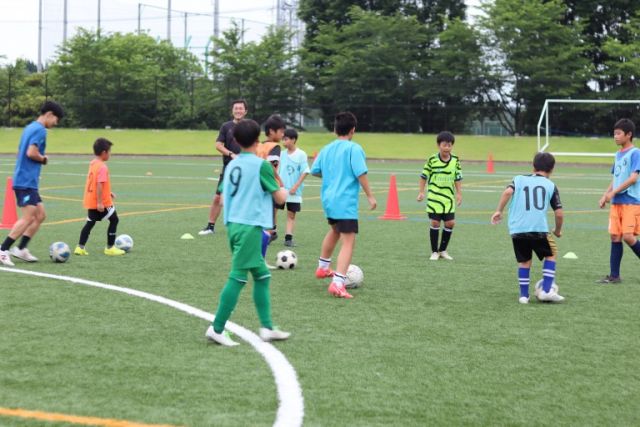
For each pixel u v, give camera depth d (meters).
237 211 5.54
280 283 8.04
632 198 8.15
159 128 51.84
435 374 4.94
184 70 58.78
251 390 4.57
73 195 18.45
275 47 50.81
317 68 50.44
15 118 51.59
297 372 4.94
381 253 10.24
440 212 9.67
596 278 8.56
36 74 56.56
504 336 5.94
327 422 4.08
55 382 4.67
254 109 50.75
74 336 5.73
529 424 4.11
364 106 48.25
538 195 7.12
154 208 15.86
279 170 10.82
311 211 15.64
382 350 5.49
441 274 8.70
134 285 7.75
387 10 51.28
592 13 47.22
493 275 8.66
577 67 44.28
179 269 8.73
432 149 41.81
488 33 45.56
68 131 47.31
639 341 5.84
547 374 4.98
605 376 4.96
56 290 7.43
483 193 20.31
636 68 42.22
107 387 4.59
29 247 10.27
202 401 4.37
